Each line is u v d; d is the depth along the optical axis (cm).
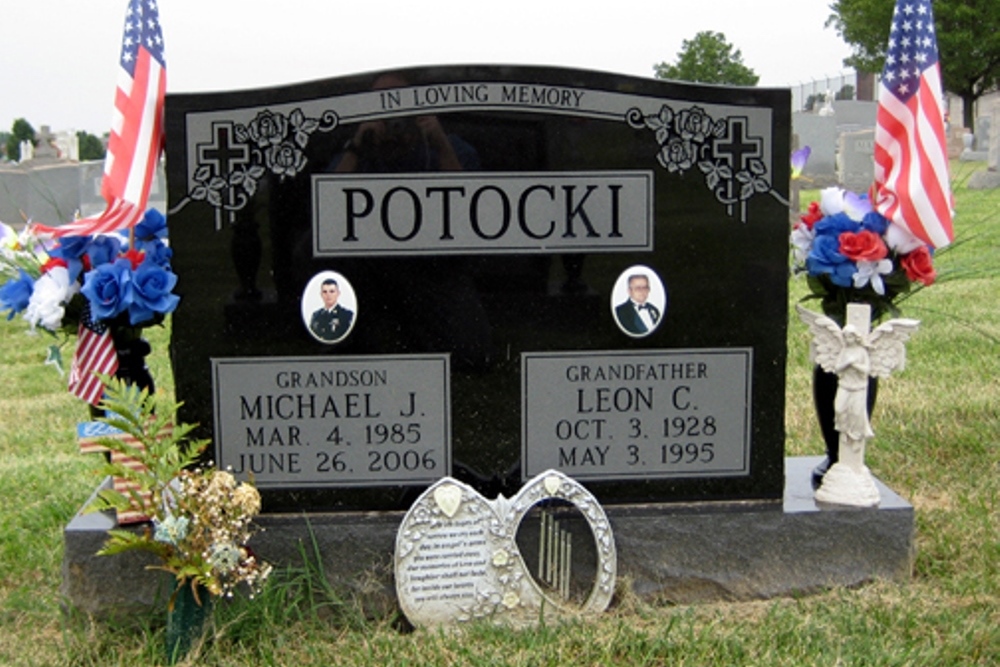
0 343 1030
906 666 345
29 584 441
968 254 1047
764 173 405
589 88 396
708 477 416
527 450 410
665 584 411
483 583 390
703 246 406
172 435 371
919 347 776
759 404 415
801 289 957
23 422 720
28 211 1703
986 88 4209
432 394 405
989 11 3981
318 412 403
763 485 418
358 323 400
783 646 362
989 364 723
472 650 362
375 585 401
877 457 557
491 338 404
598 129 398
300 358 400
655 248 405
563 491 397
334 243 396
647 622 386
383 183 395
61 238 399
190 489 361
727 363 412
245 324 398
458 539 390
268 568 370
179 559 355
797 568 414
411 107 393
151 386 416
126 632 384
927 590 405
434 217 397
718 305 409
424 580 388
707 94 399
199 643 362
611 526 408
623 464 413
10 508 533
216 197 392
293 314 398
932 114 407
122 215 389
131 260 393
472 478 409
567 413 410
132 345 408
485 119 395
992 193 1722
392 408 404
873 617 382
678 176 403
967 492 503
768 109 402
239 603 380
